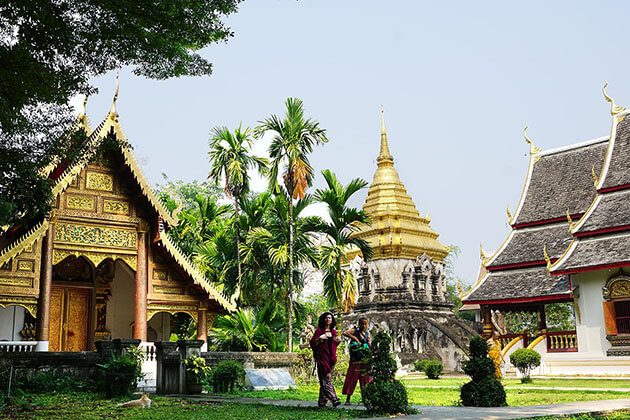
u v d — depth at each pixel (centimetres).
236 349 2572
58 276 2436
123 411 1179
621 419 981
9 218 1530
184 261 2280
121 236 2220
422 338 3800
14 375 1672
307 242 2561
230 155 2827
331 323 1192
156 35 1270
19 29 1262
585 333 2553
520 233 3170
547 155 3350
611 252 2447
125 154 2180
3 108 1305
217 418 1009
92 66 1351
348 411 1048
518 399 1395
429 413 1005
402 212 4394
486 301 2905
